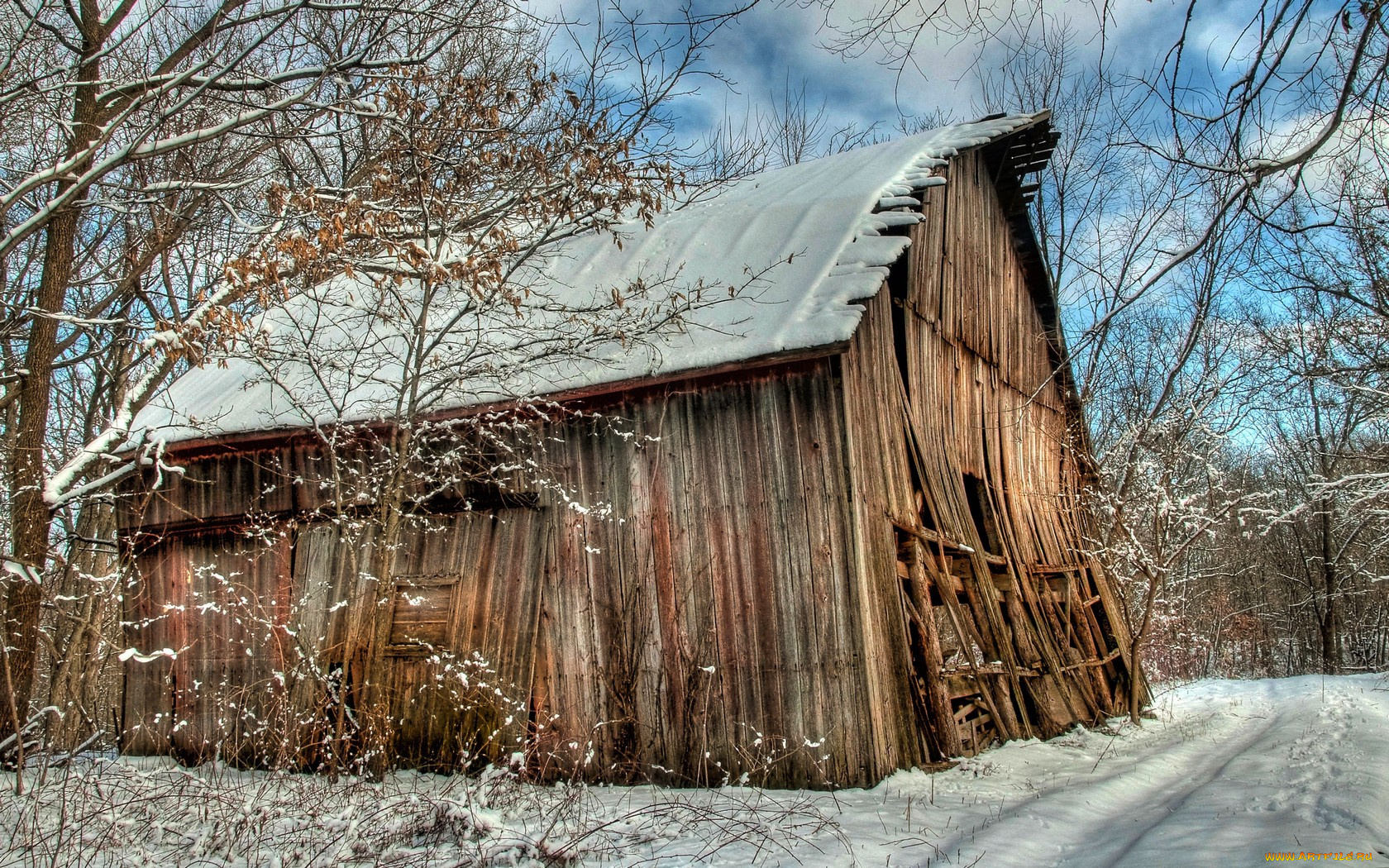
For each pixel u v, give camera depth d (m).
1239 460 28.02
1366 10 3.62
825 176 11.22
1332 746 8.21
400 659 8.95
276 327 11.37
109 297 11.86
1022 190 13.68
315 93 9.30
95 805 6.14
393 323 8.62
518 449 8.97
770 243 9.40
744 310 8.42
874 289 7.95
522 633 8.50
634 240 10.88
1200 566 26.55
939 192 11.13
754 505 7.85
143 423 11.00
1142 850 4.80
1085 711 10.91
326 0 9.30
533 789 6.76
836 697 7.31
